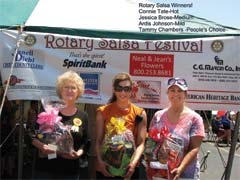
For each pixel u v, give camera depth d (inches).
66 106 120.1
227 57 153.6
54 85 149.8
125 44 151.9
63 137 117.5
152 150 120.3
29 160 178.7
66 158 117.9
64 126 118.3
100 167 121.7
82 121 120.1
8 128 187.9
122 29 153.6
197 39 153.0
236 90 154.4
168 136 119.2
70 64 151.1
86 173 151.5
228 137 515.2
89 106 164.7
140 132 124.4
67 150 117.4
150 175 121.0
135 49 152.1
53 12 159.9
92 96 152.3
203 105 154.3
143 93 153.1
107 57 151.9
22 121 153.6
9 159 187.5
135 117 124.3
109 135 122.0
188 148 120.2
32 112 175.8
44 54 150.0
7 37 148.3
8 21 152.6
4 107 187.9
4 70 148.4
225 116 514.9
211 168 309.4
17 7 165.2
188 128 119.9
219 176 272.7
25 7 165.5
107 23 156.6
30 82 149.0
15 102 188.7
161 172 118.4
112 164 121.0
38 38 149.6
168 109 123.0
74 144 118.3
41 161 118.4
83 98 152.0
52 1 167.9
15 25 149.3
